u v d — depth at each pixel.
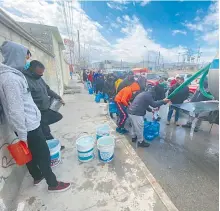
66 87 12.25
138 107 2.70
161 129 3.92
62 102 2.79
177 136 3.48
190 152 2.79
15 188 1.72
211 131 3.77
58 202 1.64
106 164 2.32
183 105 2.46
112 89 5.92
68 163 2.35
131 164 2.32
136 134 2.95
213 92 1.55
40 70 1.86
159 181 2.03
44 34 7.64
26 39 3.10
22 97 1.36
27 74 1.83
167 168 2.32
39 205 1.61
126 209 1.56
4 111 1.33
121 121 3.39
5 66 1.27
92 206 1.59
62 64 12.41
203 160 2.53
